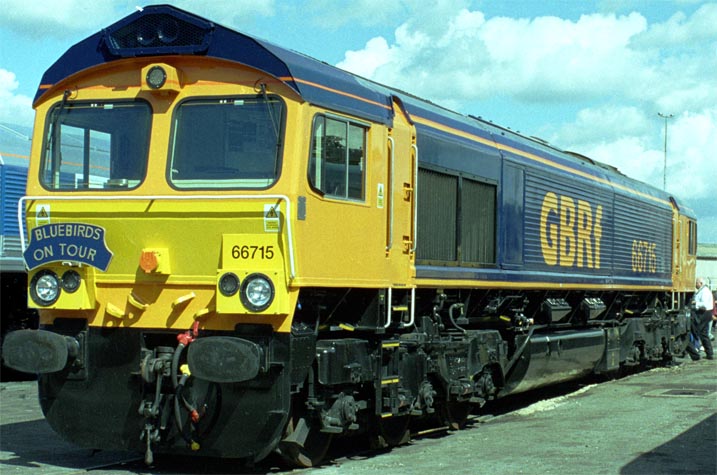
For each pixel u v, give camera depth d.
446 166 11.30
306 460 8.88
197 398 8.19
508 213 13.17
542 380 14.51
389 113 9.77
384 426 9.98
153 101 8.59
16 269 16.19
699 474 8.65
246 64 8.33
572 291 16.12
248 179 8.21
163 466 8.93
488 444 10.43
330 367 8.56
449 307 11.70
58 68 8.92
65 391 8.68
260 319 8.04
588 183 16.66
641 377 19.28
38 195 8.80
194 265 8.23
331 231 8.57
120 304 8.48
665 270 21.97
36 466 8.85
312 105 8.34
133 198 8.40
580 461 9.29
